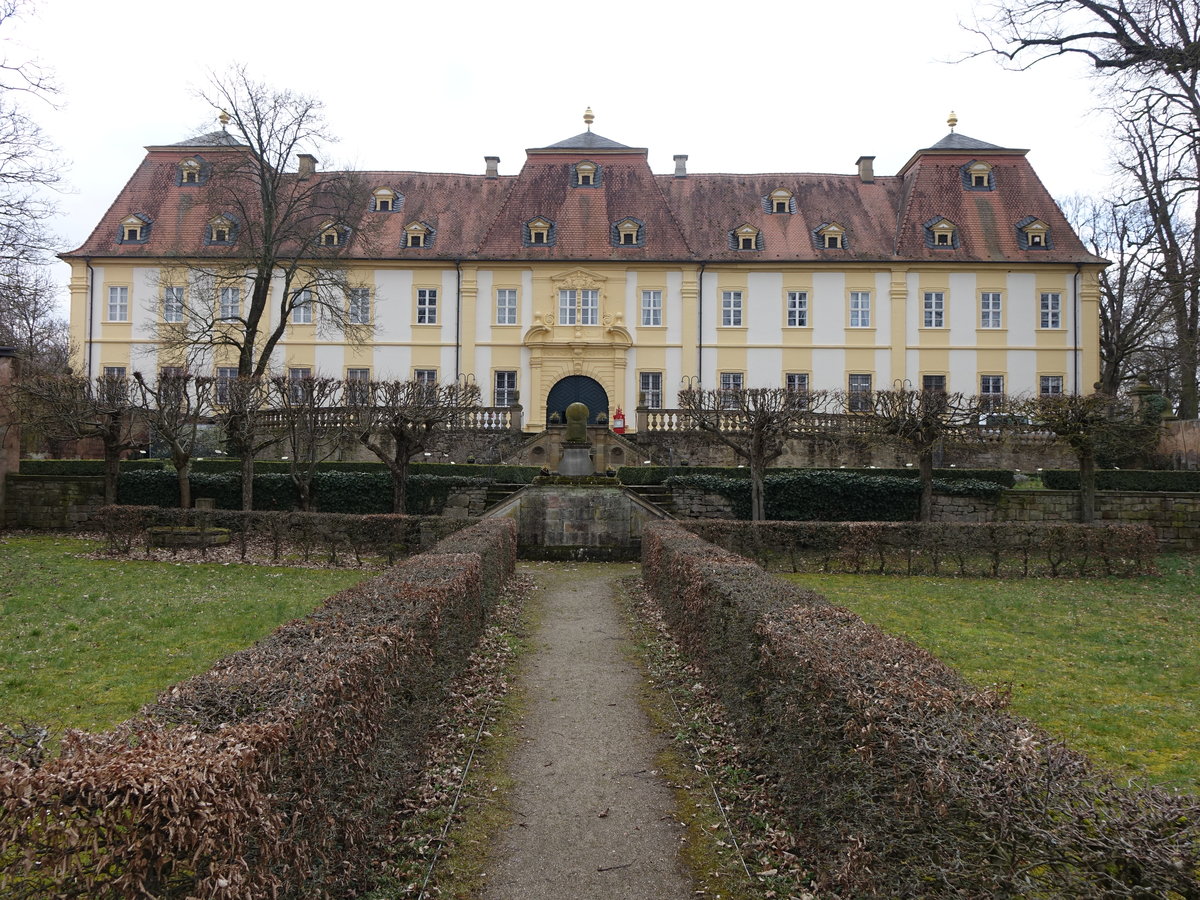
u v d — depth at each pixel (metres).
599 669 9.20
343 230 33.56
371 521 16.97
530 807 5.61
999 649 9.84
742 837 5.09
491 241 39.50
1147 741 6.63
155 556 17.30
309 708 3.87
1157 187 21.78
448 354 39.12
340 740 4.25
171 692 4.01
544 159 41.41
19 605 11.62
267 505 23.45
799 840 4.75
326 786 4.03
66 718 6.81
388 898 4.35
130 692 7.55
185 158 41.72
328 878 4.12
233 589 13.34
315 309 38.56
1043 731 3.77
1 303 22.39
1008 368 38.91
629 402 38.97
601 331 38.97
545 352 38.88
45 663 8.53
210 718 3.72
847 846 3.95
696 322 39.12
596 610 12.82
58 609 11.35
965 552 16.78
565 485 19.55
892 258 39.09
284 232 30.58
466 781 5.95
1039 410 21.48
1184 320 23.39
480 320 39.12
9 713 6.91
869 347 39.22
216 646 9.32
